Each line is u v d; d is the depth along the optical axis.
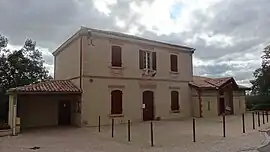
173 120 20.23
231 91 26.45
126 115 18.55
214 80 26.12
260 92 33.38
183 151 9.20
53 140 11.70
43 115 17.59
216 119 21.00
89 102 16.81
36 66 24.20
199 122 18.78
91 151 9.31
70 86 17.20
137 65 19.59
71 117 18.30
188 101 23.12
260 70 33.59
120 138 12.09
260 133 13.24
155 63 20.77
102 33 17.69
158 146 10.14
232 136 12.38
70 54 19.17
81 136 12.79
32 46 24.38
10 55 22.55
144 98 19.92
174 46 22.19
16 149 9.79
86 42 17.09
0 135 13.23
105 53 17.89
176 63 22.48
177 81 22.36
